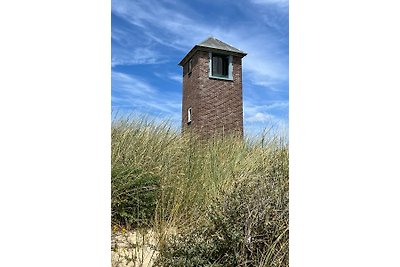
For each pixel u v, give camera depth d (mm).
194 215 3287
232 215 2840
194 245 2736
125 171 3406
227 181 3527
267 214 2895
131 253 2896
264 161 3789
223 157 4117
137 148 3822
